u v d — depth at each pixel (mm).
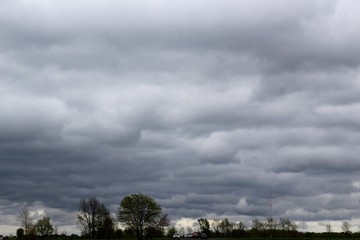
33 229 192500
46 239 197875
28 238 191000
